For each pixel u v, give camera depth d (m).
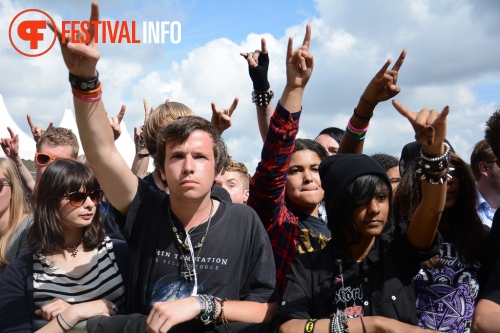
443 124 2.03
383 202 2.23
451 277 2.47
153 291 2.40
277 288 2.68
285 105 2.64
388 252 2.28
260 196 2.72
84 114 2.33
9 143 5.21
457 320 2.40
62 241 2.79
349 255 2.33
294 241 2.80
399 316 2.18
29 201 3.77
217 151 2.50
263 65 3.85
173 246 2.43
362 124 3.28
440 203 2.11
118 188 2.48
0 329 2.63
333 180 2.28
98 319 2.42
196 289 2.37
